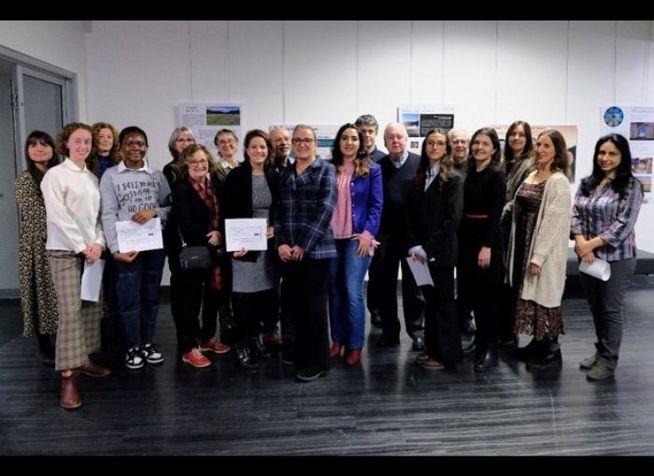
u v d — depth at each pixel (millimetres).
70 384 2693
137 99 5172
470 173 3139
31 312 3150
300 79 5277
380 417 2580
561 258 3049
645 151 5719
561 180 3004
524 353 3379
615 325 3020
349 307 3223
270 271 3160
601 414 2607
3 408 2701
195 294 3271
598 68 5555
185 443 2334
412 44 5324
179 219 3127
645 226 5785
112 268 3180
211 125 5238
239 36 5191
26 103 4328
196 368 3242
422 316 3727
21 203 3053
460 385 2969
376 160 3559
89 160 3123
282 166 3449
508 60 5430
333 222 3182
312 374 3025
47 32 4383
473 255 3094
